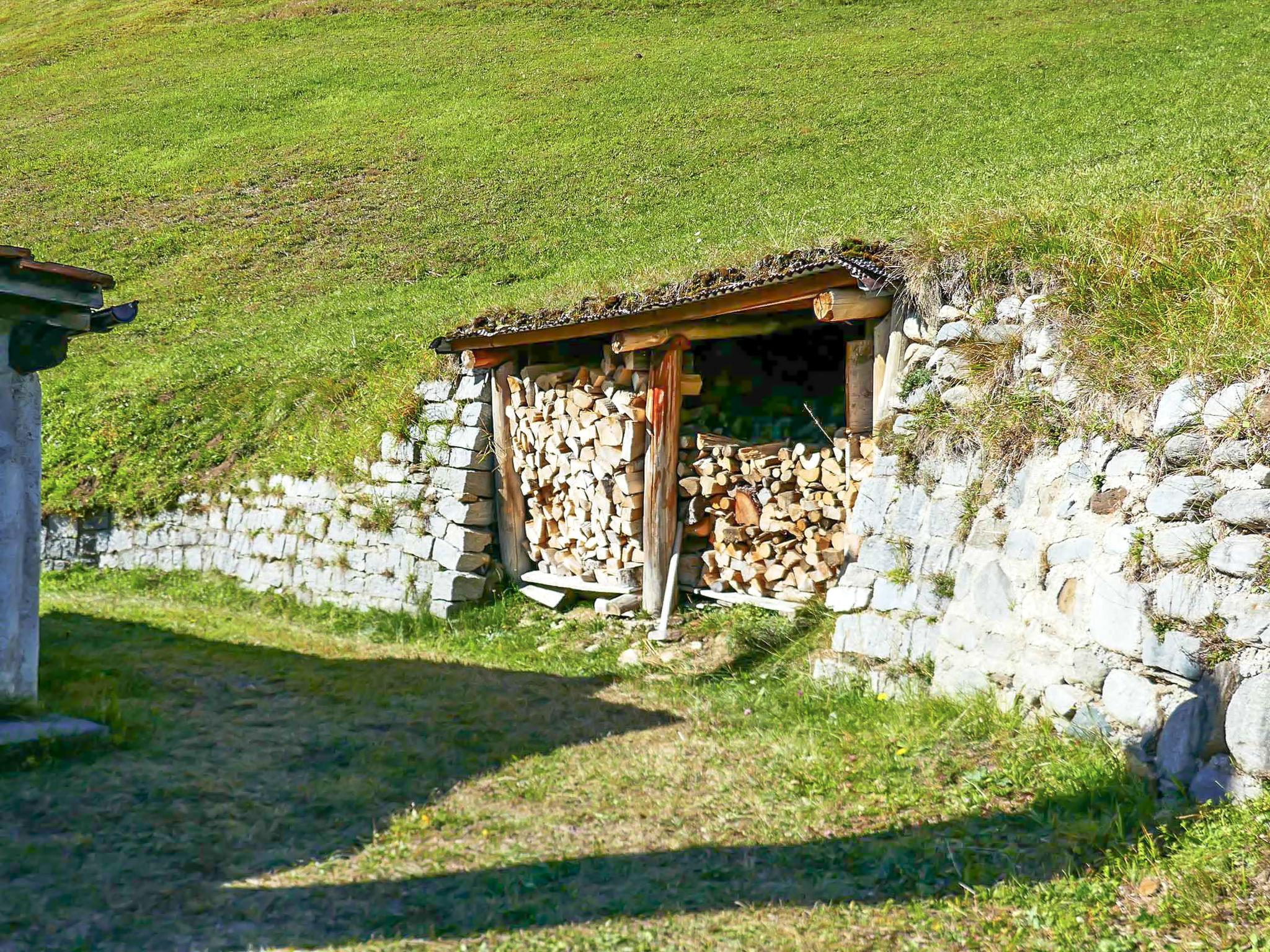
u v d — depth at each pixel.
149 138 35.44
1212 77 24.39
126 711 7.30
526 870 4.89
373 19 47.28
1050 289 6.77
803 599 8.79
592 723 7.16
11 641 6.85
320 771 6.31
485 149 30.84
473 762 6.44
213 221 28.16
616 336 9.52
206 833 5.38
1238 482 5.04
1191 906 3.98
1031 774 5.30
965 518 6.76
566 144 30.20
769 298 8.15
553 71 37.31
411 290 21.59
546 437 10.70
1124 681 5.27
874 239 8.27
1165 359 5.82
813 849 4.94
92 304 6.91
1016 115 25.05
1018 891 4.31
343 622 11.22
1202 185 10.74
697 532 9.65
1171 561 5.18
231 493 13.58
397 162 30.94
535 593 10.70
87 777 6.02
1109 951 3.86
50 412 17.00
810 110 29.58
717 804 5.55
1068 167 17.48
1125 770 5.02
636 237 22.06
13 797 5.70
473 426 11.20
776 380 10.69
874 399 7.98
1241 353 5.42
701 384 9.80
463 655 9.51
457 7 47.44
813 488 8.76
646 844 5.13
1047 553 5.98
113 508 14.52
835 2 42.31
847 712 6.75
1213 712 4.78
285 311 21.44
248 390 15.70
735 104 31.39
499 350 11.17
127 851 5.13
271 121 35.91
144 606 12.05
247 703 7.68
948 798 5.26
